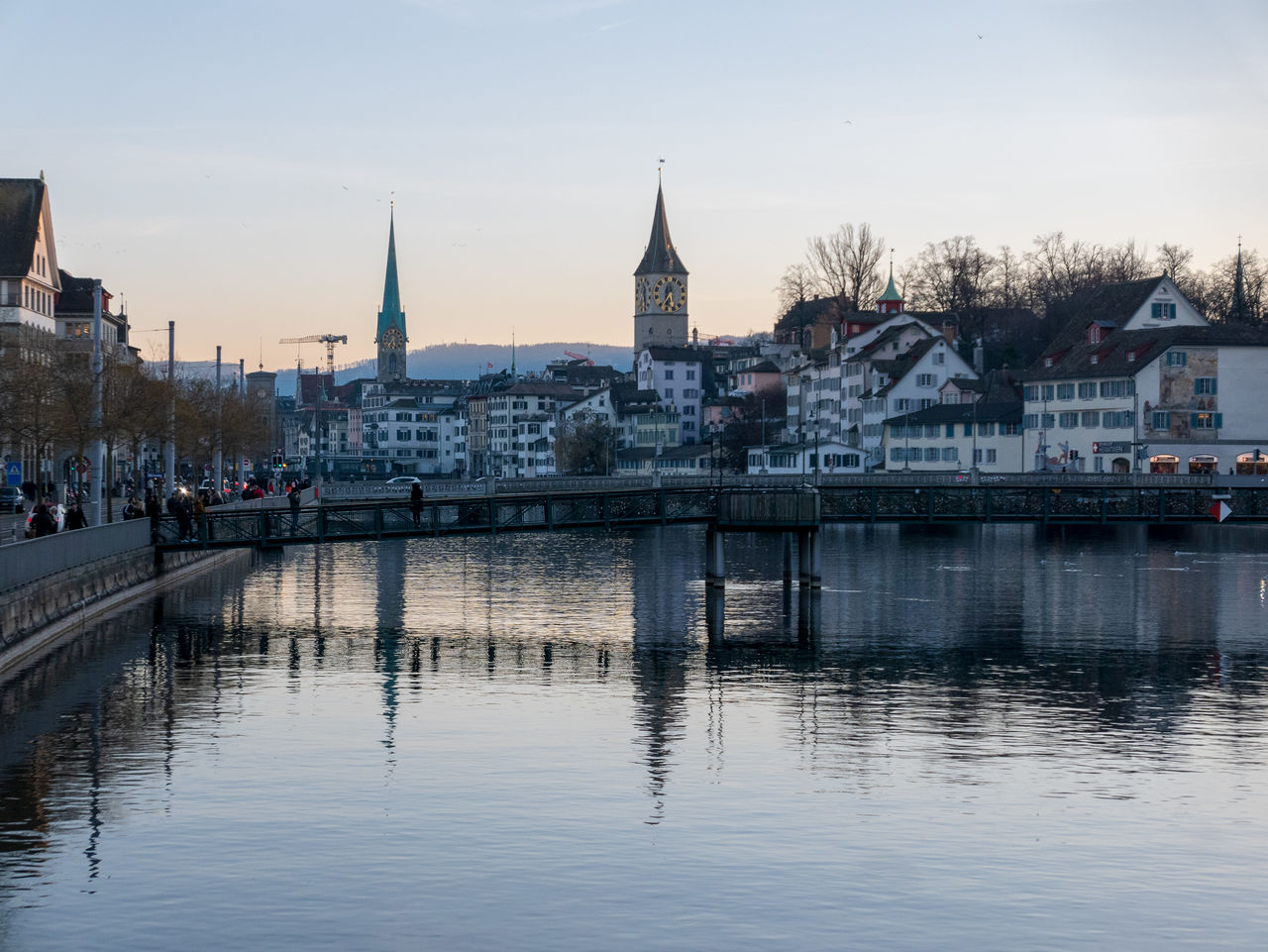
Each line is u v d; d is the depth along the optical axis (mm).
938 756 38094
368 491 135125
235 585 82250
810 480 126562
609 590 80500
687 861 29000
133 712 43031
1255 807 33188
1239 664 53656
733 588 81125
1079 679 50312
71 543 58031
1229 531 131000
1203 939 25266
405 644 58125
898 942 25000
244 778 35156
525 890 27281
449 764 36719
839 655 55781
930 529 136375
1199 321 162500
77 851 29344
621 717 43031
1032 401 165750
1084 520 81500
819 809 32781
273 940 24844
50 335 100188
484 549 114250
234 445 132125
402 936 25047
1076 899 27125
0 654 48438
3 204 139000
